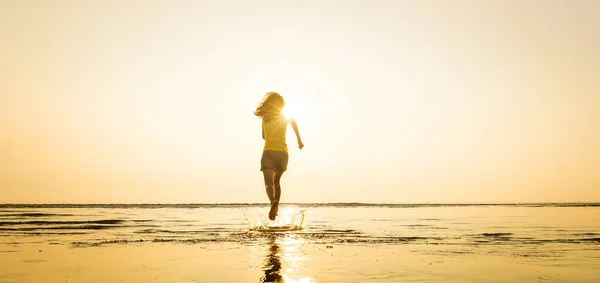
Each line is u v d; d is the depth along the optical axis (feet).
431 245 14.66
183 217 32.40
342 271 9.50
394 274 9.20
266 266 10.11
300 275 9.01
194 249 13.29
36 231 19.62
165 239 16.22
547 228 22.52
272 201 23.25
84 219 28.78
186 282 8.27
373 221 28.94
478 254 12.43
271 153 23.70
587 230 21.12
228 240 15.97
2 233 18.71
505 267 10.18
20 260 11.07
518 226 24.12
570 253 12.69
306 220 30.14
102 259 11.22
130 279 8.60
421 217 34.99
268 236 17.54
